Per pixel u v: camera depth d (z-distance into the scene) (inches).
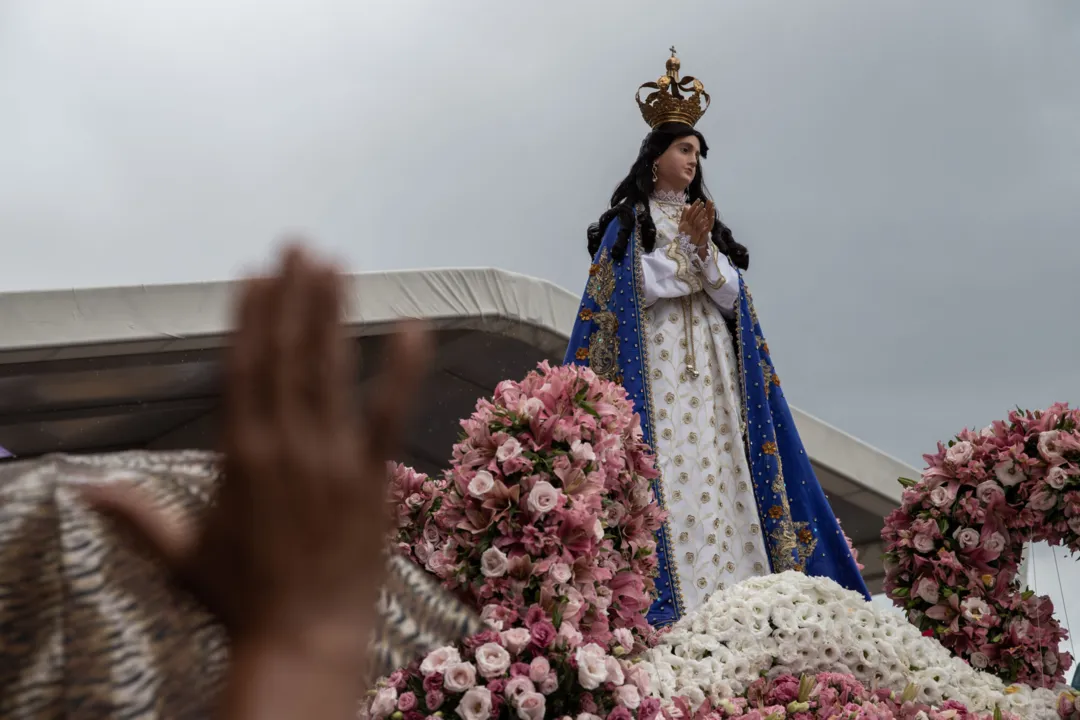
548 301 480.4
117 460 39.8
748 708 160.6
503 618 139.7
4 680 34.5
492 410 163.2
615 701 131.9
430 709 121.5
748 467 232.7
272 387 30.6
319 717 30.4
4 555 35.6
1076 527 209.0
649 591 188.9
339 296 30.7
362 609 31.5
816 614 171.5
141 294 389.1
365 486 31.4
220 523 31.5
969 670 183.0
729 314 242.8
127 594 34.3
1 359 373.4
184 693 31.9
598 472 157.2
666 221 245.0
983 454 217.5
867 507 599.5
